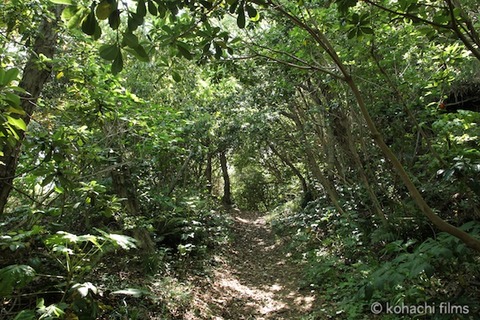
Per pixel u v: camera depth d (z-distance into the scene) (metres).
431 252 2.55
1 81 1.71
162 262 5.70
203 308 4.79
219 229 9.06
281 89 6.38
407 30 4.34
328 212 8.07
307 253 7.56
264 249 9.91
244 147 12.75
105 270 4.69
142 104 5.39
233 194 24.00
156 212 7.06
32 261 3.06
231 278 6.84
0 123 1.78
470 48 1.95
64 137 3.16
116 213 5.31
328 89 6.60
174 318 4.23
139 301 4.23
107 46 1.48
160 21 2.36
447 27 2.00
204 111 8.64
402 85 4.57
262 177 23.34
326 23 4.32
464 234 2.01
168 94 7.95
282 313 5.19
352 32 2.31
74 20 1.47
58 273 3.55
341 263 6.16
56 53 4.07
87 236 2.85
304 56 4.82
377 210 5.86
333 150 7.64
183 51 2.10
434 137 5.16
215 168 19.94
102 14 1.41
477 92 5.59
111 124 5.13
